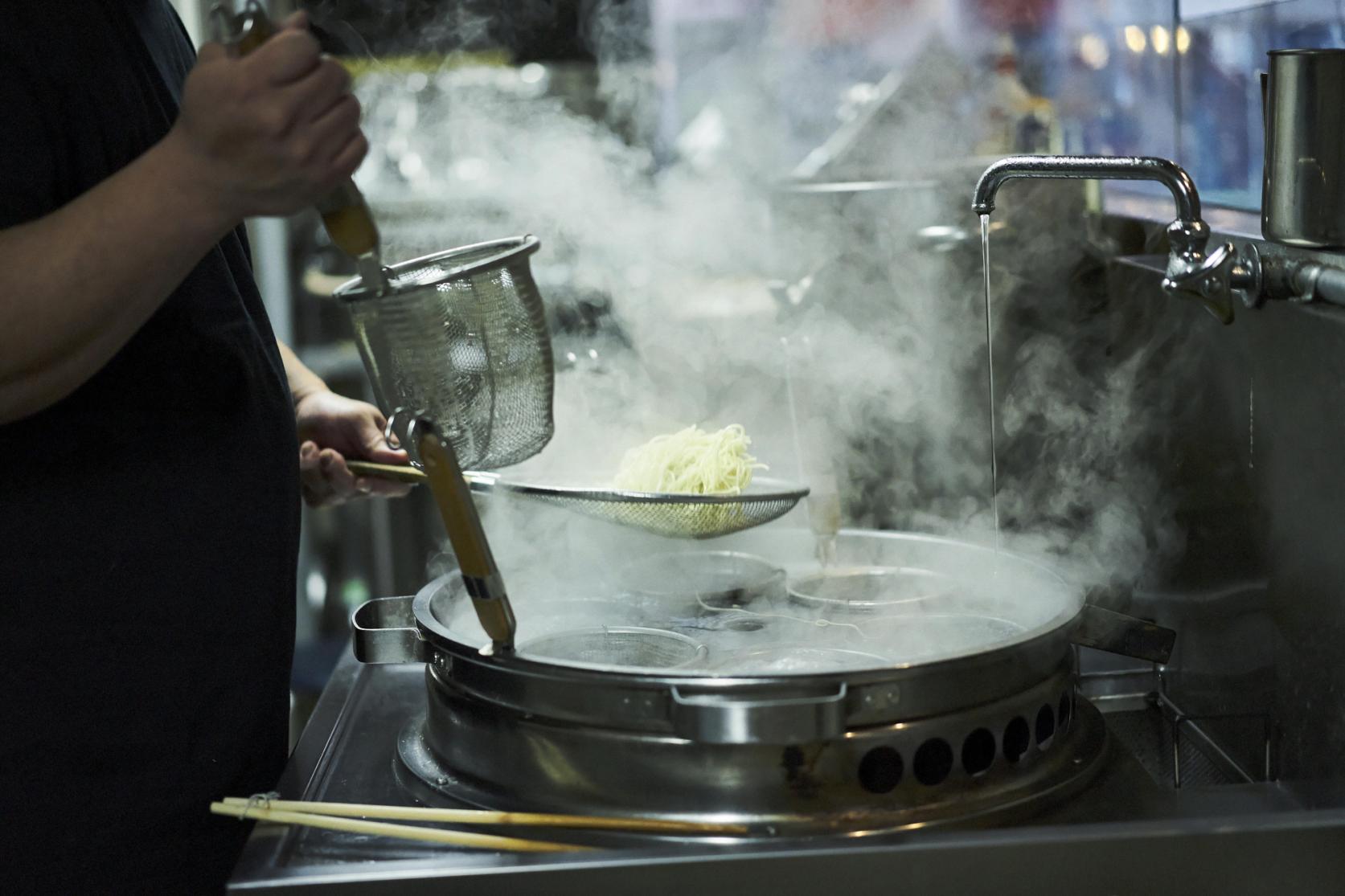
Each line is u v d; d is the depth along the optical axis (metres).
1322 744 1.07
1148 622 1.09
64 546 1.03
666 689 0.89
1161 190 1.51
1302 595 1.10
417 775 1.03
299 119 0.79
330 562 3.07
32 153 1.00
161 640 1.07
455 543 0.93
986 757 0.95
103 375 1.05
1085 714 1.12
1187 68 1.51
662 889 0.83
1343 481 1.03
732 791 0.90
